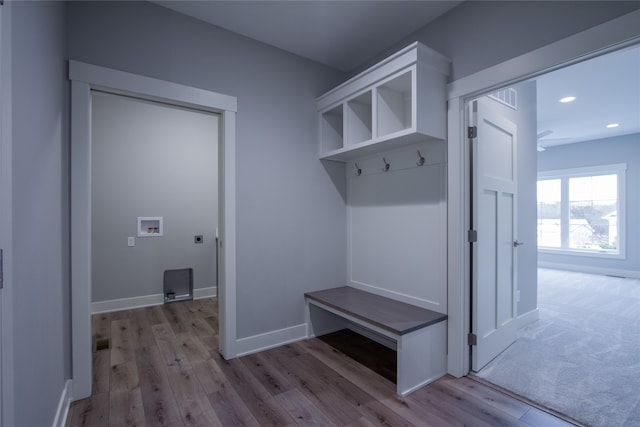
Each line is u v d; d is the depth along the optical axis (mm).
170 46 2316
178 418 1819
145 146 4141
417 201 2564
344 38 2709
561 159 6863
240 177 2631
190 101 2389
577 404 1941
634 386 2145
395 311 2418
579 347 2758
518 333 3076
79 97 1978
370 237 3008
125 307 3967
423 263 2518
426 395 2039
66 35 1951
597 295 4594
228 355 2547
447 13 2340
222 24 2508
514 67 1941
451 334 2293
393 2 2240
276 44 2791
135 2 2191
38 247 1346
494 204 2531
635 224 5914
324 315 3090
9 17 1002
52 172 1615
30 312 1232
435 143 2404
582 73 3479
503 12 2000
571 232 6789
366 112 2867
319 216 3094
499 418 1809
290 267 2906
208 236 4523
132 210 4043
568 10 1718
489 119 2441
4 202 959
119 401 1977
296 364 2467
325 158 3086
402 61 2201
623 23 1529
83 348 1995
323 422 1780
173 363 2484
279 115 2848
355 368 2402
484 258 2377
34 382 1275
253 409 1898
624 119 5078
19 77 1143
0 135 935
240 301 2631
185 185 4379
